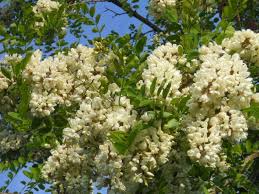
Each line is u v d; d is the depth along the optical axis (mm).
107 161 1092
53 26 1648
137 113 1137
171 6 1837
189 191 1186
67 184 1271
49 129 1330
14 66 1345
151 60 1191
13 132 1827
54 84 1287
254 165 1677
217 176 1335
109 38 1402
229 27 1306
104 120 1146
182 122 1109
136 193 1159
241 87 1078
